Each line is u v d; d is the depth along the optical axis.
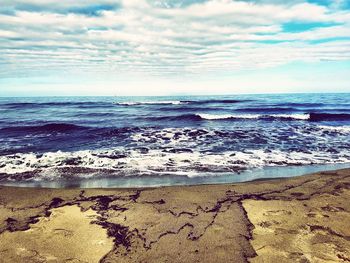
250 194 5.01
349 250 3.10
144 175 6.95
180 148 9.88
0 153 9.27
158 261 2.97
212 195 4.97
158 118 20.12
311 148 9.91
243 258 2.99
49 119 20.17
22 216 4.15
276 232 3.53
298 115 19.67
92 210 4.34
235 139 11.47
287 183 5.68
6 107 32.59
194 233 3.55
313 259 2.94
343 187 5.30
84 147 10.17
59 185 6.27
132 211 4.27
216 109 27.81
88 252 3.16
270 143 10.71
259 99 45.78
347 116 19.86
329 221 3.83
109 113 24.59
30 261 3.00
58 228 3.74
